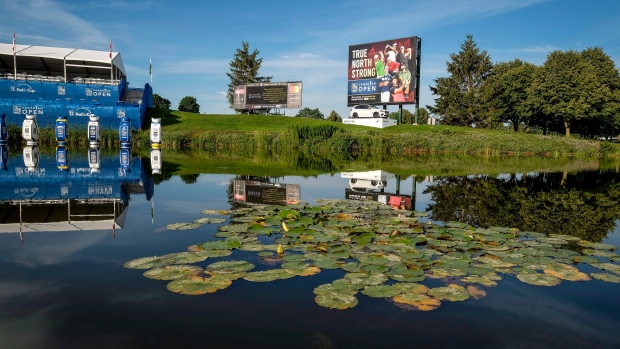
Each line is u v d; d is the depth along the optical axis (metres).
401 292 3.10
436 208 7.06
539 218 6.35
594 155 31.69
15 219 5.51
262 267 3.67
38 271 3.46
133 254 3.99
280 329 2.49
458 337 2.45
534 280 3.44
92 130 22.52
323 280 3.38
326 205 6.88
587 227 5.74
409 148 28.97
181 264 3.64
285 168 14.52
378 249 4.27
